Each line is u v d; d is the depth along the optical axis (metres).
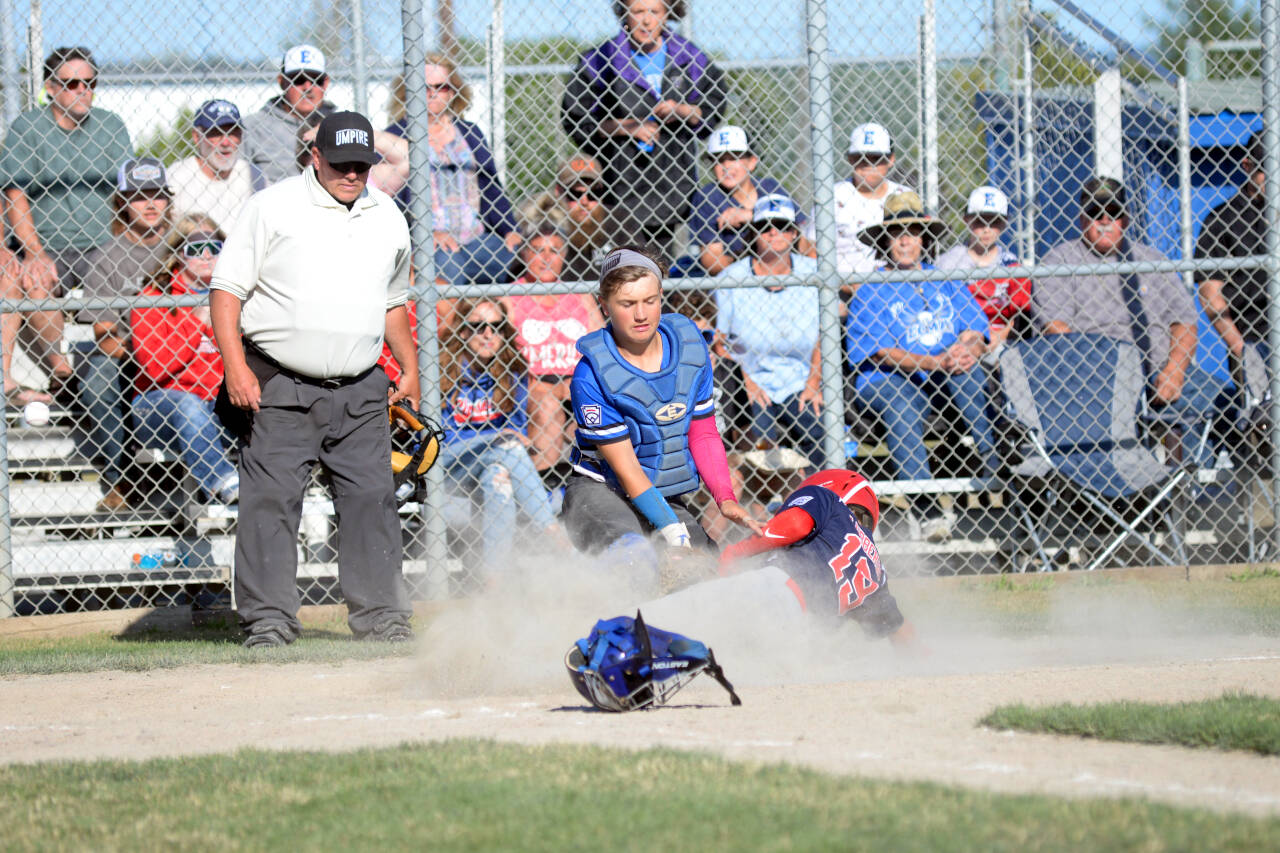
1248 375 28.44
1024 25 31.25
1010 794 9.15
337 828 8.72
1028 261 31.84
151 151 30.09
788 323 27.17
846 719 12.53
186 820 9.18
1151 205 34.16
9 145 26.45
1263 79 27.34
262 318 20.34
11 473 28.17
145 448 26.39
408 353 22.12
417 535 26.39
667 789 9.27
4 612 24.52
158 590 27.14
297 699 15.62
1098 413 27.06
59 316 26.83
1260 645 19.05
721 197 28.39
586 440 18.45
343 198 20.36
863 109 32.00
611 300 17.75
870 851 7.71
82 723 14.57
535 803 9.02
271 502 20.61
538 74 31.88
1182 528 29.09
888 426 27.55
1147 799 9.04
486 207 28.39
